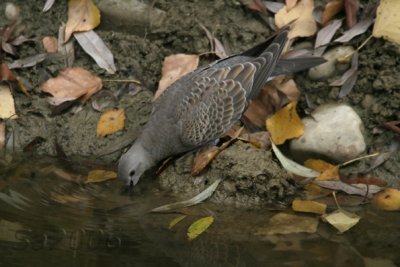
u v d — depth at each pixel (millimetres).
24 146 11180
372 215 9844
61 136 11258
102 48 11750
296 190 10320
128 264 8531
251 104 11211
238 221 9648
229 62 10938
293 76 11375
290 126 10883
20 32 11938
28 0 12062
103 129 11219
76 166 10836
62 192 10125
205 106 10477
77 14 11867
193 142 10484
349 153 10719
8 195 9969
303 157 10867
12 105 11359
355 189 10312
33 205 9750
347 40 11258
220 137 10766
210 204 10047
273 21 11680
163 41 11758
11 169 10664
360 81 11164
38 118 11383
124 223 9445
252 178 10055
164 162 10781
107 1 11852
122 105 11469
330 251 9039
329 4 11406
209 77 10609
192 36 11680
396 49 11000
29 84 11625
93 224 9359
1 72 11469
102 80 11602
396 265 8812
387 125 10891
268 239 9242
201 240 9148
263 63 10688
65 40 11797
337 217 9633
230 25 11734
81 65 11766
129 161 10281
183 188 10367
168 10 11805
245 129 11094
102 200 9992
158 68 11711
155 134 10508
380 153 10859
